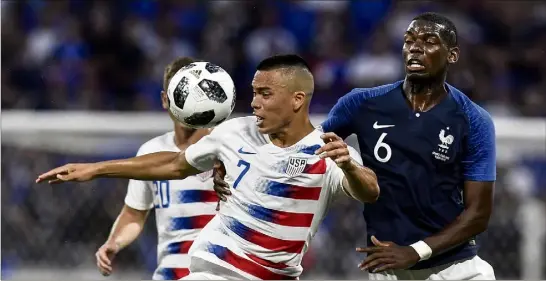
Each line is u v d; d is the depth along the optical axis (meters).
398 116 16.27
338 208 26.75
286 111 15.03
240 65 39.34
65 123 26.34
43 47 39.12
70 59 38.59
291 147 15.23
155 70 38.91
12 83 37.09
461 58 37.81
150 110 35.69
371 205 16.56
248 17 40.59
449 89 16.47
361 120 16.52
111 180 27.05
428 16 15.95
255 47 39.69
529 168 26.70
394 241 16.36
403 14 39.78
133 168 15.27
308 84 15.18
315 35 40.12
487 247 26.69
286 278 15.70
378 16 40.50
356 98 16.62
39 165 27.00
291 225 15.27
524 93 37.16
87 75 38.12
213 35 40.19
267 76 14.95
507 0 40.19
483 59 38.09
